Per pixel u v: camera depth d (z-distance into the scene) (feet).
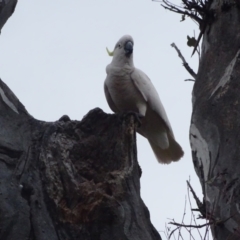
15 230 25.57
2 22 29.55
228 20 32.01
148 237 27.02
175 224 27.07
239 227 26.22
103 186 27.89
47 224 26.37
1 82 28.55
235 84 29.50
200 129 29.76
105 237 26.71
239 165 27.50
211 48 32.04
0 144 27.07
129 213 27.12
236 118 28.66
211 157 28.76
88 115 30.37
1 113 27.96
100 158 29.48
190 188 28.58
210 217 27.02
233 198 27.02
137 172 29.07
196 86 31.60
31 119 28.94
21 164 27.25
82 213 27.04
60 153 28.48
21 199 26.37
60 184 27.66
